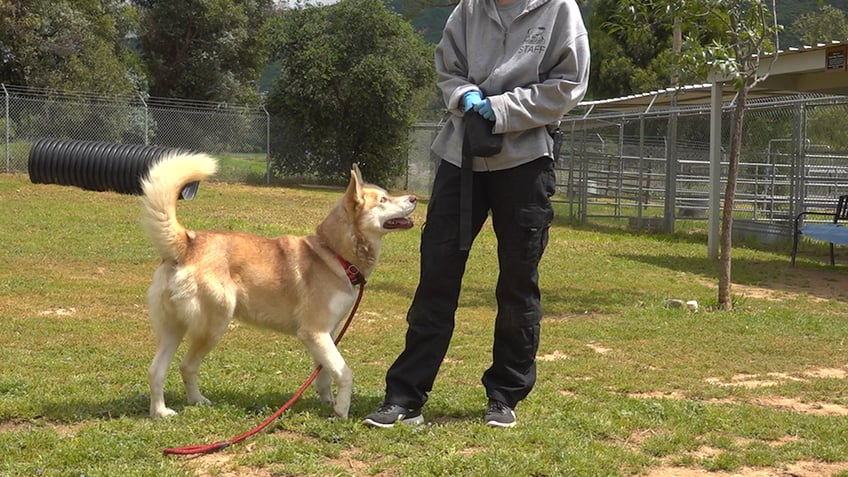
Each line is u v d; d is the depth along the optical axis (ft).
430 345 16.49
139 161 72.23
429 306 16.55
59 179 74.18
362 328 28.53
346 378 16.58
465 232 16.17
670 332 29.43
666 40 125.80
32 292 31.91
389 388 16.53
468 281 40.24
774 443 16.80
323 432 15.65
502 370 16.85
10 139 90.33
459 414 17.54
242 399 18.06
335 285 16.69
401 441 15.56
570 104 16.03
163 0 131.44
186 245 16.35
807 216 63.41
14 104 90.53
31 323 26.48
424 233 16.80
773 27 34.24
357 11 105.29
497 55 16.55
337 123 107.65
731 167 34.73
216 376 20.51
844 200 51.75
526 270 16.42
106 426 15.69
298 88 104.78
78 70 103.76
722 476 14.75
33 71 101.81
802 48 45.73
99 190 73.31
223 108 116.98
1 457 14.10
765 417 18.34
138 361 22.03
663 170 81.35
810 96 63.26
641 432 17.03
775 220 63.52
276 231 56.44
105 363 21.67
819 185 60.54
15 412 16.39
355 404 17.75
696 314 33.14
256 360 22.67
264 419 16.46
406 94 107.96
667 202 68.08
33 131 91.86
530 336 16.74
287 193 91.30
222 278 16.49
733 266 49.32
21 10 101.35
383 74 104.22
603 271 45.11
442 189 16.58
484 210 16.79
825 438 16.98
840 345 28.02
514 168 16.14
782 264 50.96
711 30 34.63
